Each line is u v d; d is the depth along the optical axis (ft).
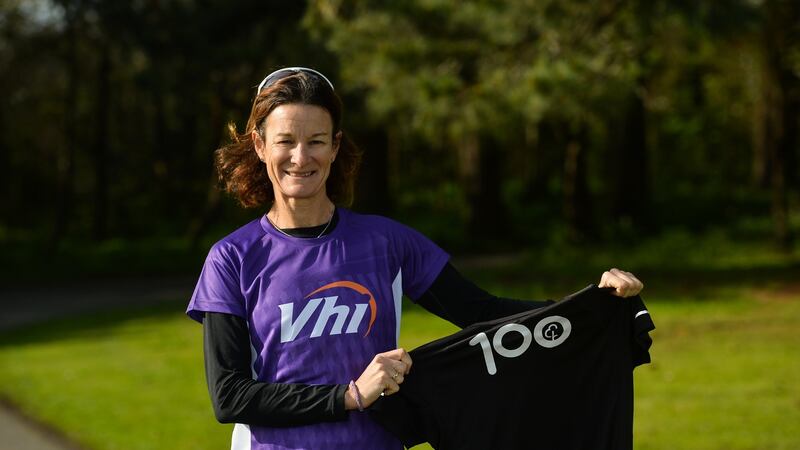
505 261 119.96
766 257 101.45
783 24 98.32
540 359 12.51
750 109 203.82
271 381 11.59
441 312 12.70
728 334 56.44
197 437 35.88
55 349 62.54
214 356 11.52
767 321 60.95
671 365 46.88
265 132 11.84
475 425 12.39
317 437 11.58
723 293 76.43
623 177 135.85
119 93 179.11
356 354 11.68
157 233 168.35
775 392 39.55
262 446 11.71
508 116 67.56
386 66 68.74
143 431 37.22
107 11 114.83
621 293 12.53
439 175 219.82
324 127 11.72
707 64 149.48
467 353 12.30
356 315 11.71
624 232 124.36
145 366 53.36
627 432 12.81
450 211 182.50
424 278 12.44
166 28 113.09
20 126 174.50
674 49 83.97
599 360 12.76
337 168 12.86
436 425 12.31
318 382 11.56
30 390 47.65
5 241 154.10
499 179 146.61
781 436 32.37
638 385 42.22
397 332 12.13
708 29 68.03
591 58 66.33
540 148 186.60
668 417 35.73
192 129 185.06
